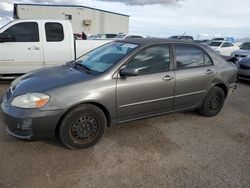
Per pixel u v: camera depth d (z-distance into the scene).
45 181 2.92
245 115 5.44
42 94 3.33
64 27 7.49
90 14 33.25
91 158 3.44
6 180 2.90
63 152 3.55
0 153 3.45
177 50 4.51
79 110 3.51
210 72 4.86
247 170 3.32
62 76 3.80
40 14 30.19
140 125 4.60
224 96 5.29
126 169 3.23
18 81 3.94
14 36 7.05
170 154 3.64
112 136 4.11
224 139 4.21
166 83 4.25
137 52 4.01
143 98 4.05
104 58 4.19
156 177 3.10
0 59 7.00
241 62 9.12
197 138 4.20
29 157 3.39
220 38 25.34
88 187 2.86
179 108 4.64
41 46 7.29
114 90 3.72
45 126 3.34
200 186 2.96
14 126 3.33
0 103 3.74
